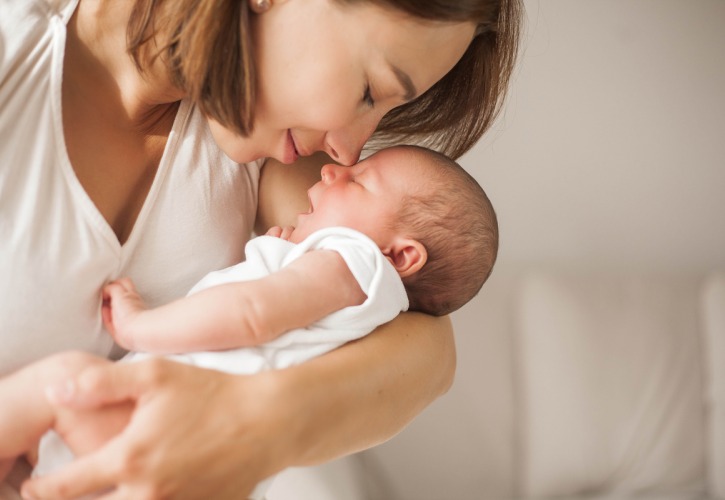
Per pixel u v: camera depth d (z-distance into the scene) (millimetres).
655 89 3072
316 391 885
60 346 947
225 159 1095
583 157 3051
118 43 965
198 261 1071
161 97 1009
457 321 2852
